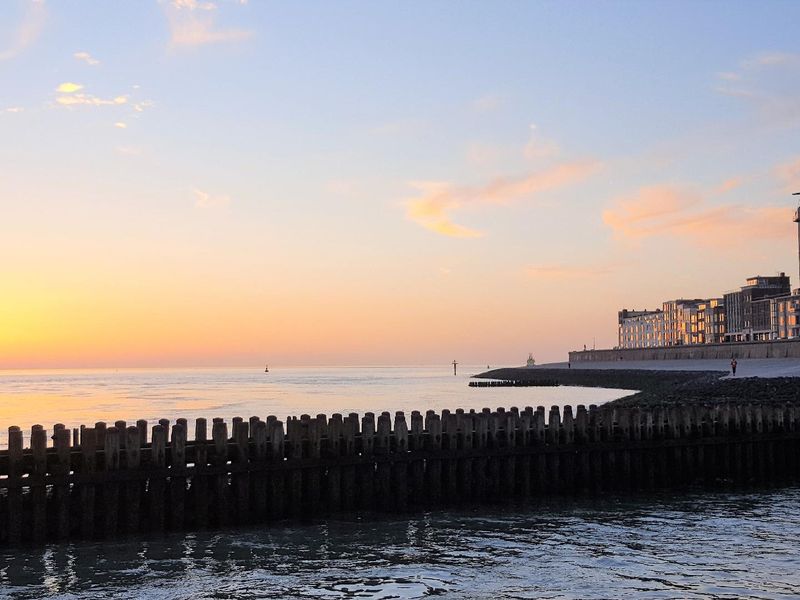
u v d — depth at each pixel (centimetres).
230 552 2478
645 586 2091
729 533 2723
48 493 2741
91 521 2603
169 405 11562
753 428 3941
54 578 2222
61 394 16738
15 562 2370
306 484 2945
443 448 3219
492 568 2291
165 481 2741
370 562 2369
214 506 2798
